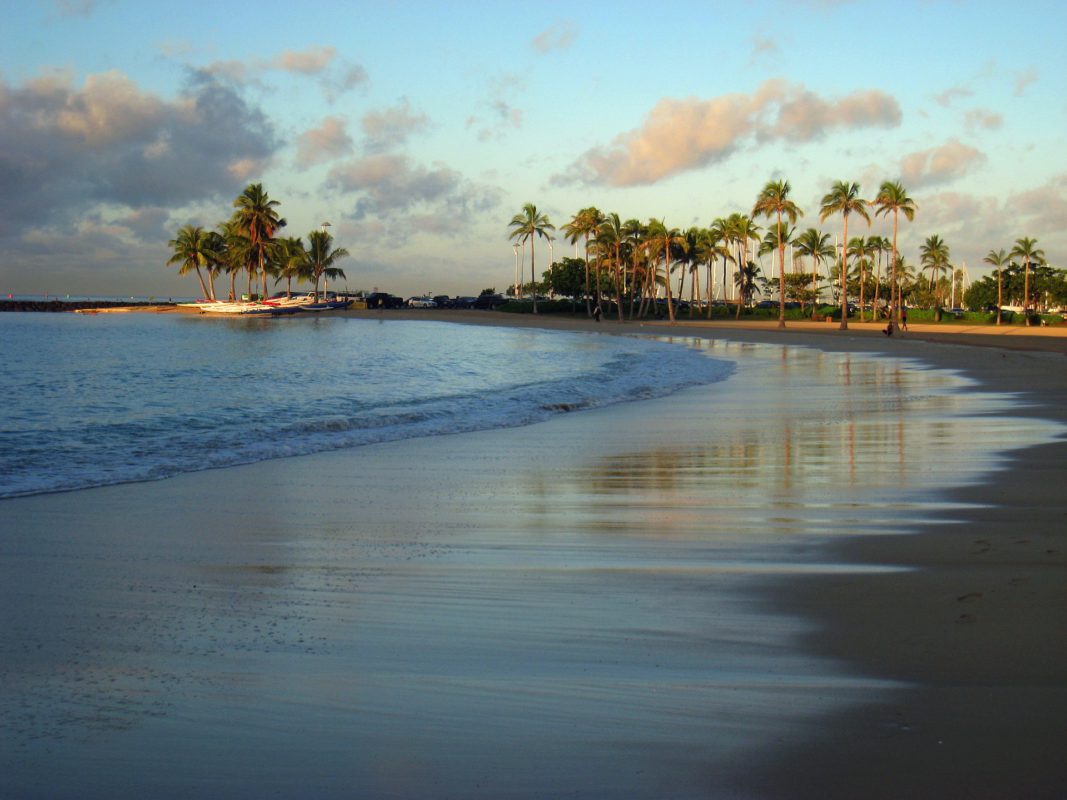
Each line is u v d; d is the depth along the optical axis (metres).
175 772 3.39
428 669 4.41
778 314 114.69
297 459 12.27
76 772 3.39
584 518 8.22
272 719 3.84
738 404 19.38
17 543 7.33
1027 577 5.88
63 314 161.00
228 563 6.65
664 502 8.96
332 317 127.94
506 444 13.69
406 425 16.22
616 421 16.59
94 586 6.02
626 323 93.69
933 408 17.70
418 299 147.62
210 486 10.15
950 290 170.12
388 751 3.53
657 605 5.43
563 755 3.47
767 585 5.82
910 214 86.62
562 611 5.36
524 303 127.75
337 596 5.76
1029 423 14.98
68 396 24.50
